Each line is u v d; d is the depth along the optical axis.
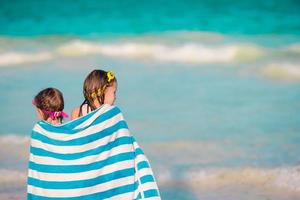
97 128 5.44
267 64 17.98
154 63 18.80
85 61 19.14
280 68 17.38
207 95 14.48
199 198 8.30
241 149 10.42
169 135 11.34
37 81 16.11
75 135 5.42
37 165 5.45
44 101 5.62
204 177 9.10
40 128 5.48
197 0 34.53
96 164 5.41
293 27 26.16
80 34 25.89
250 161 9.75
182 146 10.66
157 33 25.52
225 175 9.15
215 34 24.81
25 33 26.53
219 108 13.24
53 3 34.97
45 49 21.67
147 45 21.42
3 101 14.00
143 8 32.88
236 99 14.08
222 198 8.27
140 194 5.51
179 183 8.91
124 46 21.28
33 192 5.47
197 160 9.89
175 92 14.79
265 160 9.78
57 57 19.91
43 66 18.36
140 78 16.50
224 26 26.98
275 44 22.05
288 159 9.80
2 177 9.16
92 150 5.41
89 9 32.91
